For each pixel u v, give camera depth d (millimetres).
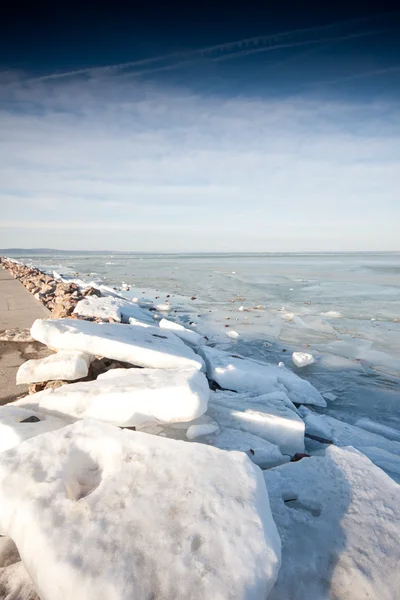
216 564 1133
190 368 2658
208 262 44562
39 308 7602
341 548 1414
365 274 23969
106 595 1044
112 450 1649
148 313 8383
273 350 6297
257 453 2152
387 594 1235
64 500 1362
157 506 1328
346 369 5320
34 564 1175
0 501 1379
